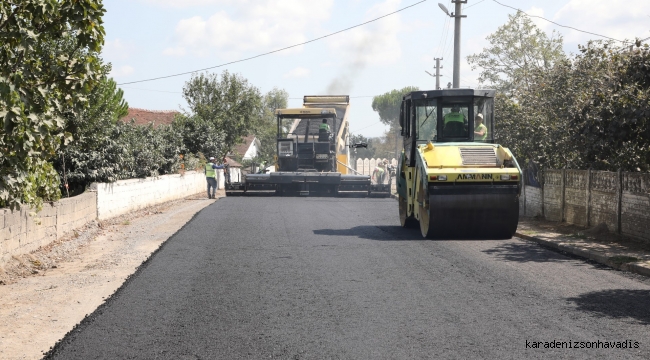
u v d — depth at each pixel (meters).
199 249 12.62
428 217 13.74
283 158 30.55
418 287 8.86
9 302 8.68
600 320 7.08
